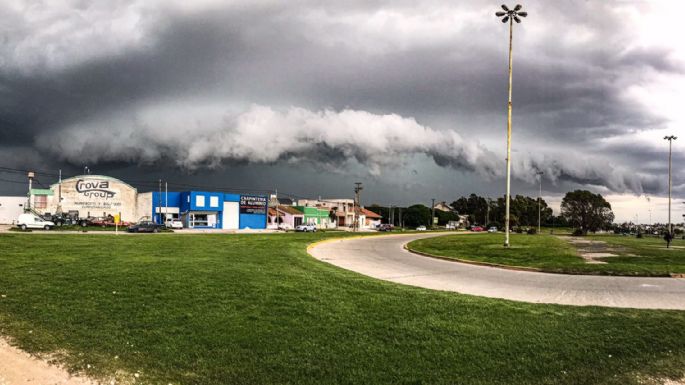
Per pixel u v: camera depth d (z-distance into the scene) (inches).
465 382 262.8
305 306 413.1
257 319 365.7
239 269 634.2
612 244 1457.9
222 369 267.3
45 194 2810.0
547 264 851.4
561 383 268.2
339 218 4596.5
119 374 259.1
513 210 5275.6
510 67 1291.8
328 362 282.5
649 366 297.1
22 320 346.6
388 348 310.3
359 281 584.1
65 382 248.4
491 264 883.4
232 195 3097.9
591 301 499.2
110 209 2920.8
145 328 334.3
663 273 724.7
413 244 1571.1
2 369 261.0
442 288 587.5
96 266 622.5
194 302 413.1
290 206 4128.9
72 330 326.3
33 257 724.0
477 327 362.3
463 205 7283.5
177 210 3051.2
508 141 1285.7
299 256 923.4
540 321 384.8
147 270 589.3
